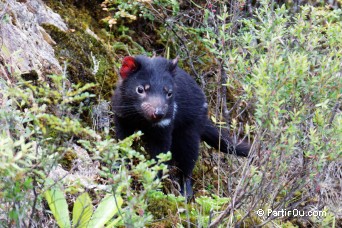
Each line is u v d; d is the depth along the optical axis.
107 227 7.69
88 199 7.61
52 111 9.50
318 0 15.52
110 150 6.52
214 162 12.87
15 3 11.30
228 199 9.70
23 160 6.53
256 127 9.04
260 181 8.67
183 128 11.73
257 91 8.33
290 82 8.44
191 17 13.55
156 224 9.09
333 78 8.76
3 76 9.34
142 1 13.02
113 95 11.12
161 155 6.56
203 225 8.77
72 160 9.44
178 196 10.44
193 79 12.59
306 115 9.12
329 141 8.67
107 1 13.12
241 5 12.41
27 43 10.79
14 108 7.60
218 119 12.84
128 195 6.70
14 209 6.65
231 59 9.57
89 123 11.25
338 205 10.88
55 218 7.73
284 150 8.49
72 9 13.46
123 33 13.90
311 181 9.73
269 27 9.57
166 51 14.11
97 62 12.16
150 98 10.56
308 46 9.56
